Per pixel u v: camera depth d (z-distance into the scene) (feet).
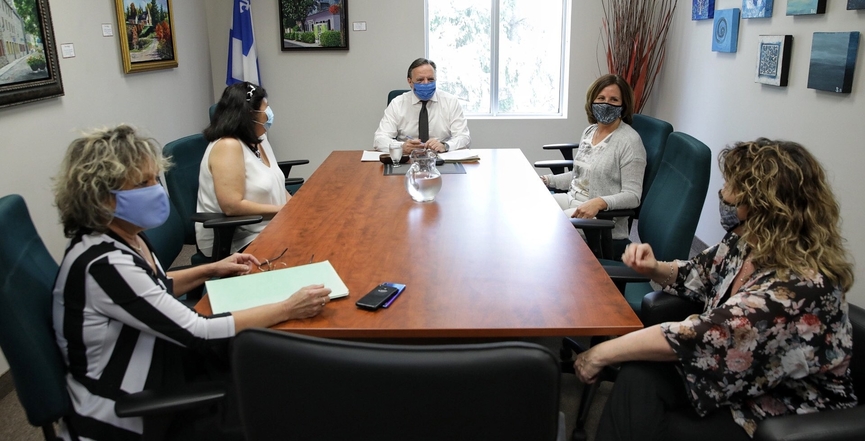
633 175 9.05
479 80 16.96
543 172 17.07
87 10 10.57
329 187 8.89
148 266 4.53
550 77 16.88
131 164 4.34
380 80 16.38
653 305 5.75
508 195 8.33
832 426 3.76
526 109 17.07
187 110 14.92
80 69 10.36
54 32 9.52
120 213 4.38
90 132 4.50
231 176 8.30
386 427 3.05
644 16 14.99
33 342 4.08
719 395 4.45
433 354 2.87
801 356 4.33
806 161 4.45
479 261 5.90
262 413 3.17
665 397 4.70
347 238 6.61
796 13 9.00
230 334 4.51
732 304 4.40
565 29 16.35
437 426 3.03
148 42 12.65
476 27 16.56
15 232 4.44
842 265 4.37
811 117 8.84
